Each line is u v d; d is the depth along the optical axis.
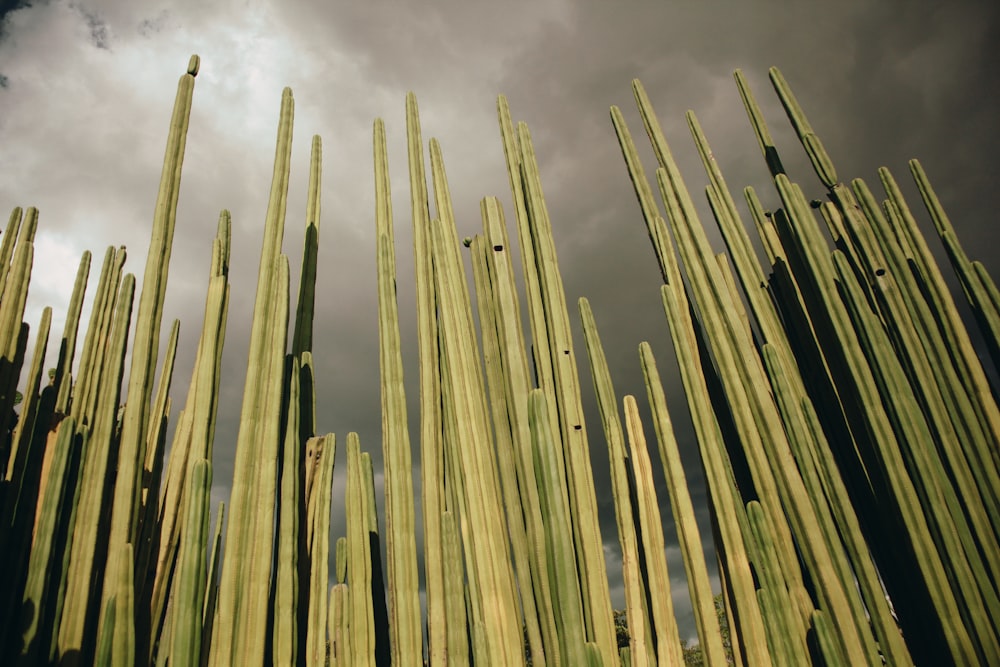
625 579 3.03
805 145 4.10
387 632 3.52
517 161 4.50
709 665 2.78
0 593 2.71
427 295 4.02
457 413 3.46
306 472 3.58
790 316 4.02
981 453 3.00
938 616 2.82
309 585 3.29
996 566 2.81
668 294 3.65
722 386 3.66
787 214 3.76
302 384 3.95
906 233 3.62
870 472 3.38
